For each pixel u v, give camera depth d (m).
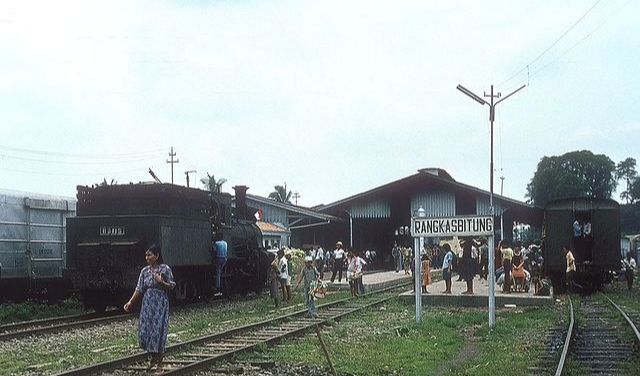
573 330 16.55
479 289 30.47
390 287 36.50
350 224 61.00
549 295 25.95
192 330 17.89
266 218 58.25
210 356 13.30
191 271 25.75
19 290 25.39
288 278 28.31
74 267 22.64
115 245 22.33
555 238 32.78
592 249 32.62
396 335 16.67
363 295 30.19
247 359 13.13
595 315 22.00
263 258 32.91
